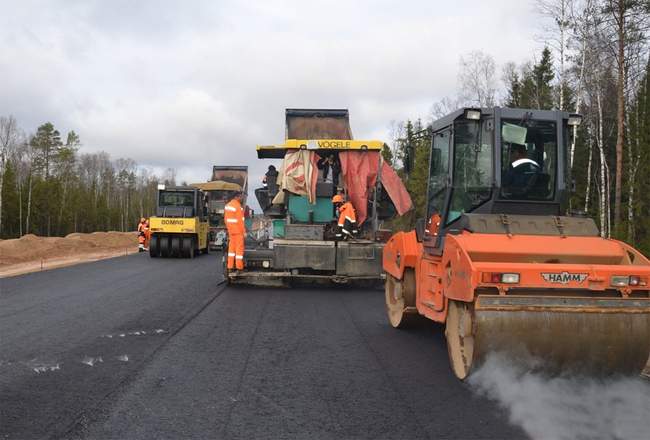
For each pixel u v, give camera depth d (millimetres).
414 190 35062
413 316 8398
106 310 10109
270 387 5676
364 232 14023
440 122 7531
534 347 5238
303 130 15070
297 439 4352
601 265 5465
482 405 5148
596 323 5262
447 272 6242
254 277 13547
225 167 34688
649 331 5305
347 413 4938
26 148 79625
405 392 5539
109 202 100125
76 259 23438
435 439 4367
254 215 14883
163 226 23734
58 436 4359
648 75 29906
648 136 30328
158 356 6875
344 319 9609
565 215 6711
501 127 6566
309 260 13086
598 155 35062
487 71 36344
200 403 5164
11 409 4945
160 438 4344
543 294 5422
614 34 25031
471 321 5582
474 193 6773
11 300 11227
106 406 5051
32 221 64812
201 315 9766
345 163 13578
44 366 6348
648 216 27656
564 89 28312
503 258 5684
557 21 26469
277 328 8742
